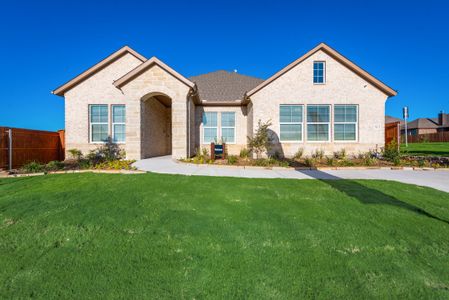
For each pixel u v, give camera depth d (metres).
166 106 18.08
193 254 3.06
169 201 5.29
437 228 3.94
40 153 13.37
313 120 14.69
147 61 12.59
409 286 2.47
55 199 5.42
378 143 14.62
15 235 3.60
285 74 14.62
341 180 7.93
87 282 2.50
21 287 2.43
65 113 15.21
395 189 6.62
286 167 10.78
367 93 14.65
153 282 2.50
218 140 16.92
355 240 3.49
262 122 14.52
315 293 2.35
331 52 14.39
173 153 12.67
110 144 15.26
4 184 7.06
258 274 2.64
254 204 5.14
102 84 15.34
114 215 4.42
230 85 19.52
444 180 8.20
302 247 3.27
